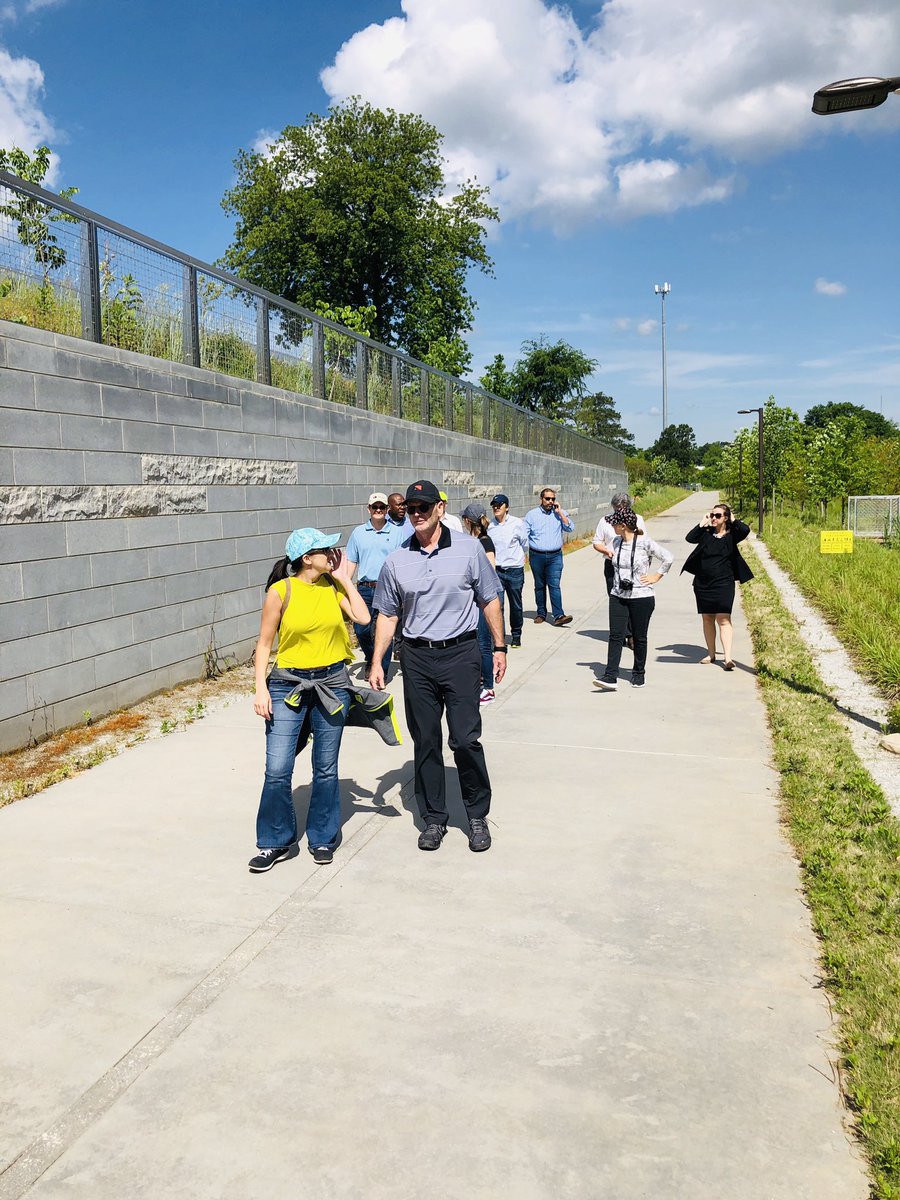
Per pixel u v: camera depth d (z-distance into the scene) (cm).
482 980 353
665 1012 330
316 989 347
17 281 663
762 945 378
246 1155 262
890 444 4006
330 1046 312
